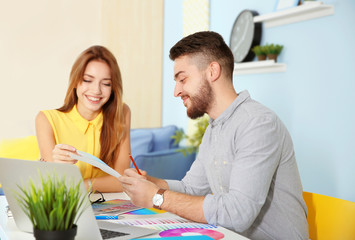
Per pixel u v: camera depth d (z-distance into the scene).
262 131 1.25
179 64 1.40
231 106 1.36
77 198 0.84
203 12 4.09
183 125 4.54
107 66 1.86
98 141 1.93
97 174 1.91
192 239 1.03
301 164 2.99
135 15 4.72
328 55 2.74
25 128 4.30
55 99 4.45
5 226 1.14
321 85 2.80
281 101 3.14
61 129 1.91
